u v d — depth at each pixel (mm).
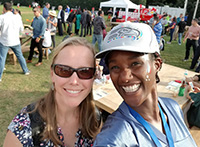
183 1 30266
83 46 1002
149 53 784
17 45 4504
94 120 1235
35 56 6355
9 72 4969
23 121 980
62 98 1011
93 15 14898
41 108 1037
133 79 770
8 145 971
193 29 6945
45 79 4699
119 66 777
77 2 30641
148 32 804
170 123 975
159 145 832
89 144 1177
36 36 5387
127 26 810
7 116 3131
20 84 4332
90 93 1200
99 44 7082
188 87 2729
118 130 797
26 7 32062
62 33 10258
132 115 866
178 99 2479
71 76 957
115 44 765
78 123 1157
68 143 1121
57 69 966
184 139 975
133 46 741
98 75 2754
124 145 771
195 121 2281
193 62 6441
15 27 4316
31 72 5082
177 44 10891
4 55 4328
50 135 1001
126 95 798
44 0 32094
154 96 905
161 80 3145
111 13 19797
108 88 2643
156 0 32656
